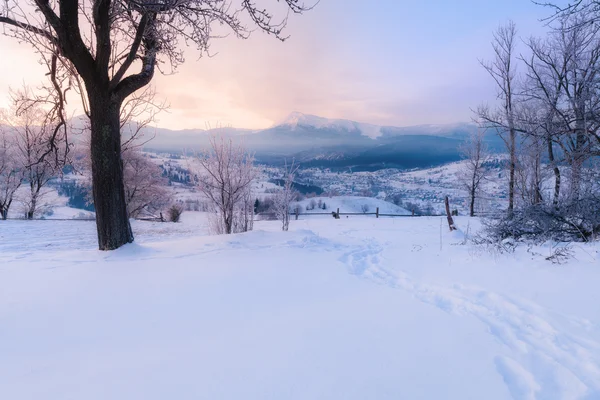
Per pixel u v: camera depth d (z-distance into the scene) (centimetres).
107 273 471
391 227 1480
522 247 564
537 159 1087
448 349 249
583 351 248
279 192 1279
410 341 262
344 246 837
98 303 342
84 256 602
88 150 2247
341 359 227
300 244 782
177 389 187
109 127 659
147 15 633
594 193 584
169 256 608
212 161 1019
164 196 3050
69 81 770
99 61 635
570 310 317
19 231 1426
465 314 335
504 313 331
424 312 335
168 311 322
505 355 243
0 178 2178
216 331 274
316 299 374
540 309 327
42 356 228
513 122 928
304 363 220
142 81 695
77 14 609
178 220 2783
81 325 285
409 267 566
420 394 189
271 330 278
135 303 344
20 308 324
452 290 412
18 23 613
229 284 425
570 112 692
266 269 520
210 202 1055
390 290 425
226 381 196
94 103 649
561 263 443
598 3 427
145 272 480
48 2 579
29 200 2356
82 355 230
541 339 273
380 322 303
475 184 2289
